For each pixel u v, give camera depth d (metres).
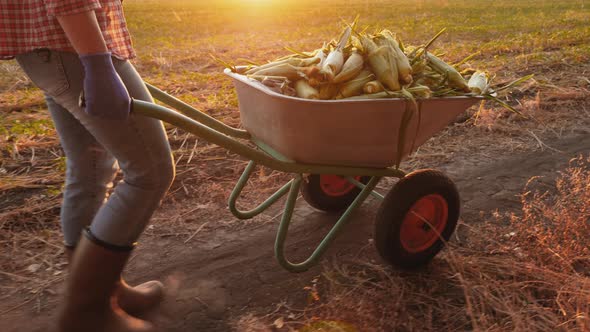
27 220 3.50
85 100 1.74
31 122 5.38
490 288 2.78
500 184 4.20
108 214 2.06
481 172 4.43
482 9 23.09
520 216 3.67
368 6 26.95
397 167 2.78
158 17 20.59
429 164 4.61
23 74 7.83
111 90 1.71
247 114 2.81
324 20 19.41
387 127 2.52
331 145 2.50
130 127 1.92
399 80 2.59
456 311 2.63
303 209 3.80
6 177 4.07
